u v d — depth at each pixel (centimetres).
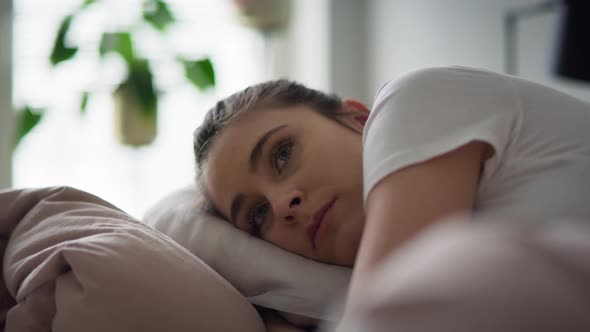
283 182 68
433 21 201
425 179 46
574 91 147
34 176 230
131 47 215
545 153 55
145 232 65
